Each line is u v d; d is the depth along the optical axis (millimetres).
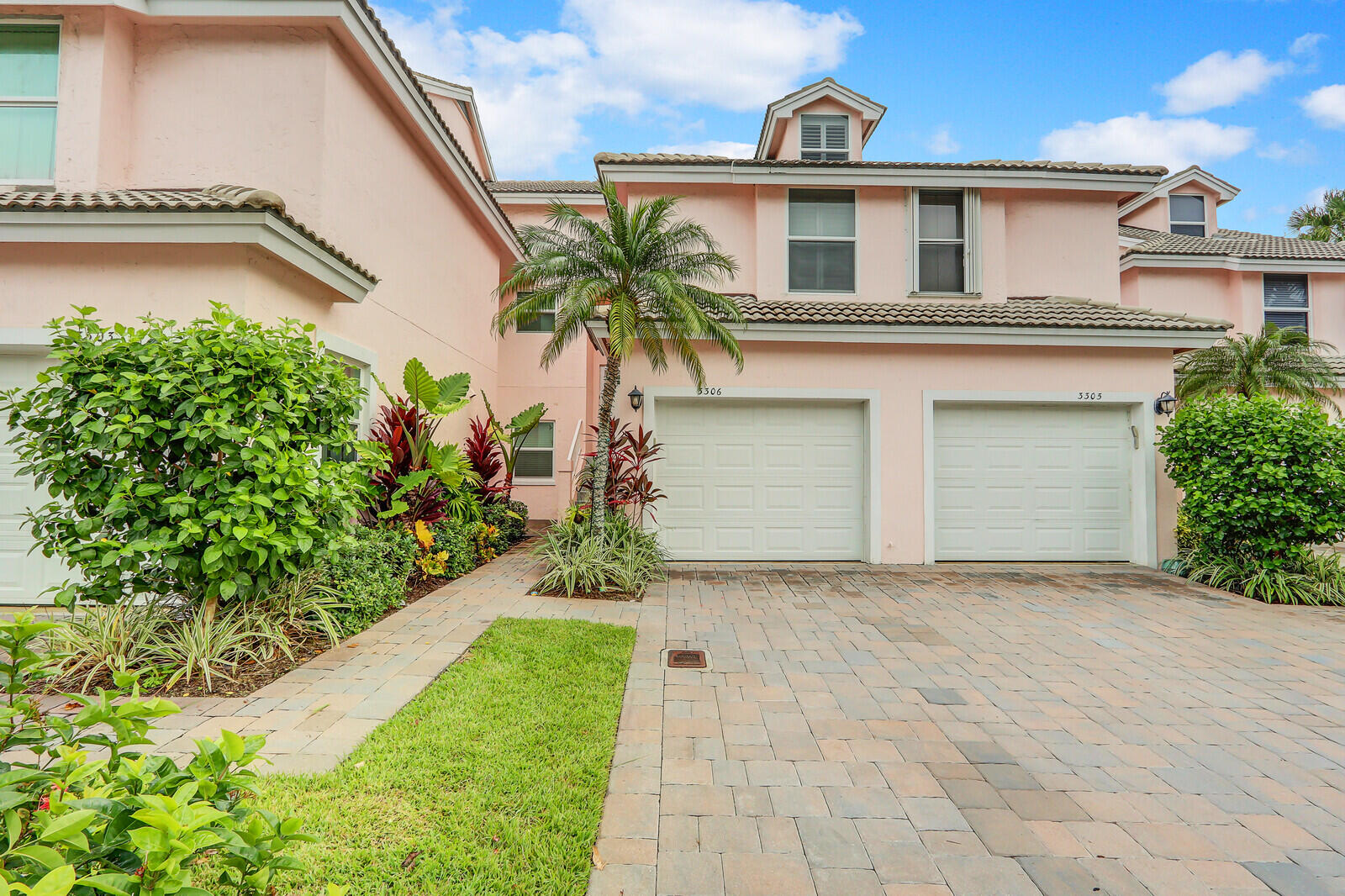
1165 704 4398
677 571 8820
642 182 11023
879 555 9430
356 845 2537
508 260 14172
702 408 9633
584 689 4309
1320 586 7441
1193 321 9469
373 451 5449
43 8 6855
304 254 6172
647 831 2799
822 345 9516
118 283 5820
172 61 7172
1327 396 13117
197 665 4379
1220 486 8117
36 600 6051
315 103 7074
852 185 10930
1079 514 9688
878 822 2914
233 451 4293
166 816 1148
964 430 9727
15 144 6934
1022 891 2467
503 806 2875
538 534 12594
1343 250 15273
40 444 4293
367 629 5664
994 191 11180
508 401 15078
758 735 3791
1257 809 3088
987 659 5281
